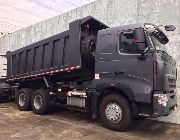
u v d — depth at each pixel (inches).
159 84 200.1
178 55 284.0
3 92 400.5
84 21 262.1
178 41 285.1
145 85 207.6
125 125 217.0
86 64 267.9
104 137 203.5
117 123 222.1
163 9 300.8
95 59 247.0
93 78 267.7
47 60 312.0
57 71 292.4
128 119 215.9
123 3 342.3
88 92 251.1
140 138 207.9
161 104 198.7
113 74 230.7
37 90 315.9
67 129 228.7
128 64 221.1
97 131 223.6
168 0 297.0
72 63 268.7
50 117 291.3
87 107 251.9
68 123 256.8
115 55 231.9
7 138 191.3
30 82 346.9
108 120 227.9
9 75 384.2
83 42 261.3
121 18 343.0
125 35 230.1
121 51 229.1
